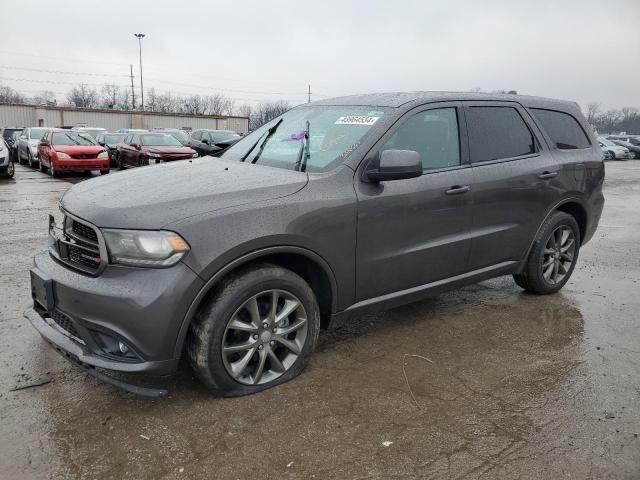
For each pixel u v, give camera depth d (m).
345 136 3.70
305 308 3.30
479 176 4.11
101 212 2.88
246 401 3.13
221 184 3.17
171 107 89.56
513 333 4.23
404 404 3.14
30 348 3.73
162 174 3.52
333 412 3.04
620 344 4.06
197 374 3.02
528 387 3.38
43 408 3.01
